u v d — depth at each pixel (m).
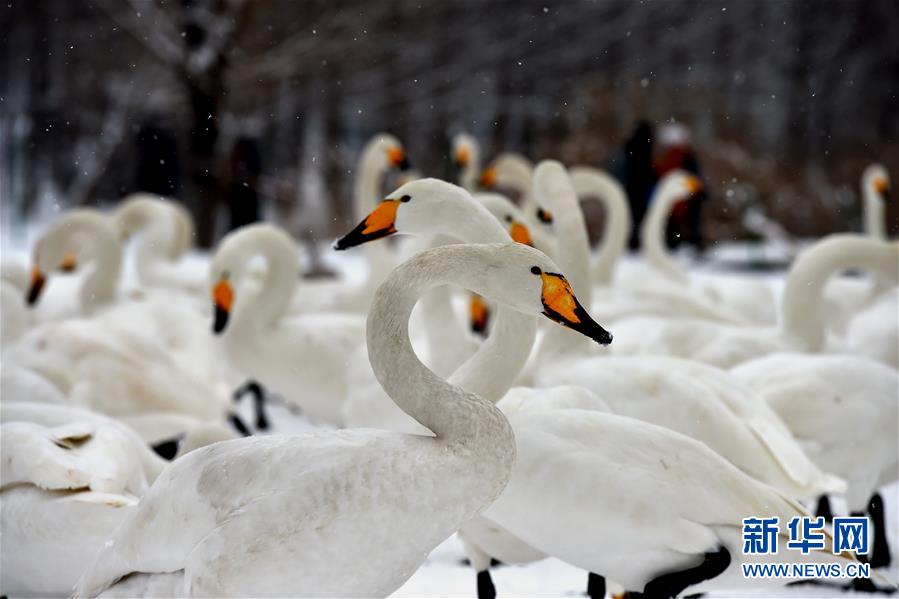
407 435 4.06
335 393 9.47
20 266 12.69
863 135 35.28
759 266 23.77
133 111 28.91
